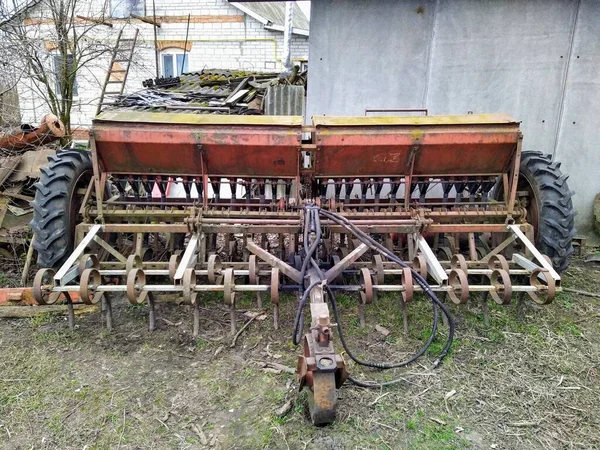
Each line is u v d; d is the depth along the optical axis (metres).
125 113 3.50
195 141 3.27
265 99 6.25
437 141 3.30
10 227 4.14
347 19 4.85
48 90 7.62
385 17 4.82
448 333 3.04
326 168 3.51
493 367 2.70
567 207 3.43
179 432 2.21
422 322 3.16
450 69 4.89
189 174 3.52
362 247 2.86
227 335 3.03
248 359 2.77
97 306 3.29
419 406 2.38
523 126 4.97
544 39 4.75
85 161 3.64
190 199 3.70
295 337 2.46
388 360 2.76
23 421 2.26
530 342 2.95
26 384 2.52
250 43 12.20
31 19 8.03
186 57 12.35
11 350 2.83
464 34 4.80
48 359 2.74
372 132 3.29
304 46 12.38
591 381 2.59
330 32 4.89
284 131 3.29
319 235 2.73
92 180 3.58
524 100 4.91
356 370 2.66
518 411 2.35
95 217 3.49
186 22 12.11
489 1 4.71
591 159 4.92
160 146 3.30
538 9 4.68
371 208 3.78
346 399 2.42
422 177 3.64
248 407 2.37
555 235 3.42
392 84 4.98
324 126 3.28
